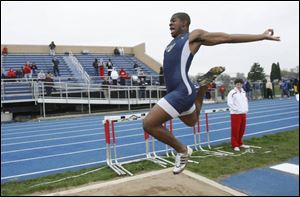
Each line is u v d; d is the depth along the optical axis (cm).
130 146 898
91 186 502
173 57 309
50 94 1770
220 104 2181
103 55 2814
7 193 521
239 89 780
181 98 303
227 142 898
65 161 755
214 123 1304
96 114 1770
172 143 322
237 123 771
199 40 307
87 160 754
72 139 1065
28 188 540
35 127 1403
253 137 938
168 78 315
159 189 478
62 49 2758
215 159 681
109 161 660
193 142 923
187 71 308
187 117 330
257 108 1831
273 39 298
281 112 1608
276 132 1044
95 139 1045
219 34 303
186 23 323
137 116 666
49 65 2419
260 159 673
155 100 1939
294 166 618
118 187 491
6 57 2453
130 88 1861
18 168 707
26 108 1759
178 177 532
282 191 491
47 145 976
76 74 2272
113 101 1838
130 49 2972
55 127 1380
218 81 2434
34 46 2670
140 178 532
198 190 475
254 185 520
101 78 2092
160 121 308
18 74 1972
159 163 661
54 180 584
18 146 978
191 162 657
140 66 2694
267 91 2511
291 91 2642
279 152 728
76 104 1855
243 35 301
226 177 563
